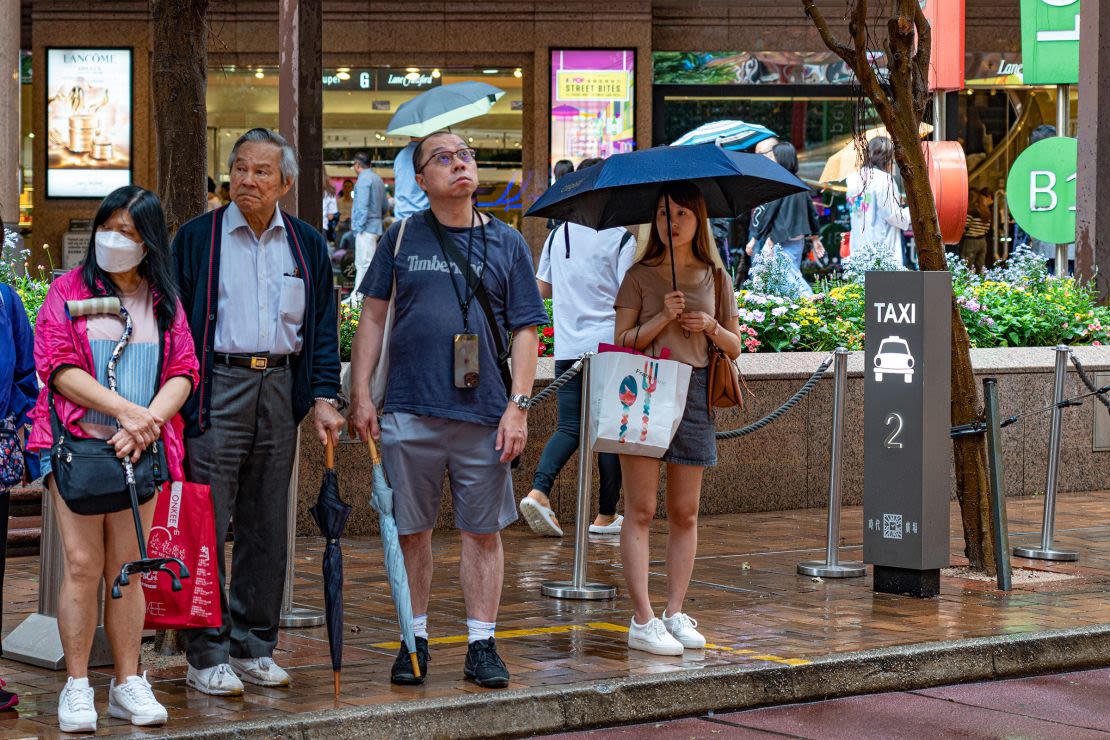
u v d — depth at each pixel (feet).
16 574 40.14
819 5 92.43
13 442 26.61
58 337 24.88
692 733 27.27
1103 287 67.31
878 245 65.26
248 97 88.48
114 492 24.62
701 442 31.45
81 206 89.66
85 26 88.84
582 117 90.48
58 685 28.35
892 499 37.76
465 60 90.02
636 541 31.30
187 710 26.32
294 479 33.99
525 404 27.96
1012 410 57.11
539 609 35.94
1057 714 28.71
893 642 32.12
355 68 89.30
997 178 97.91
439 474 28.09
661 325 30.76
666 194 30.73
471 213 28.37
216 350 27.09
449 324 27.63
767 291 59.82
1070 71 73.15
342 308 48.88
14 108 65.36
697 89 93.20
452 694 27.27
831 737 26.96
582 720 27.45
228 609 27.84
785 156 72.02
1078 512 53.36
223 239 27.25
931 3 70.38
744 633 33.12
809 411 53.72
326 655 30.81
